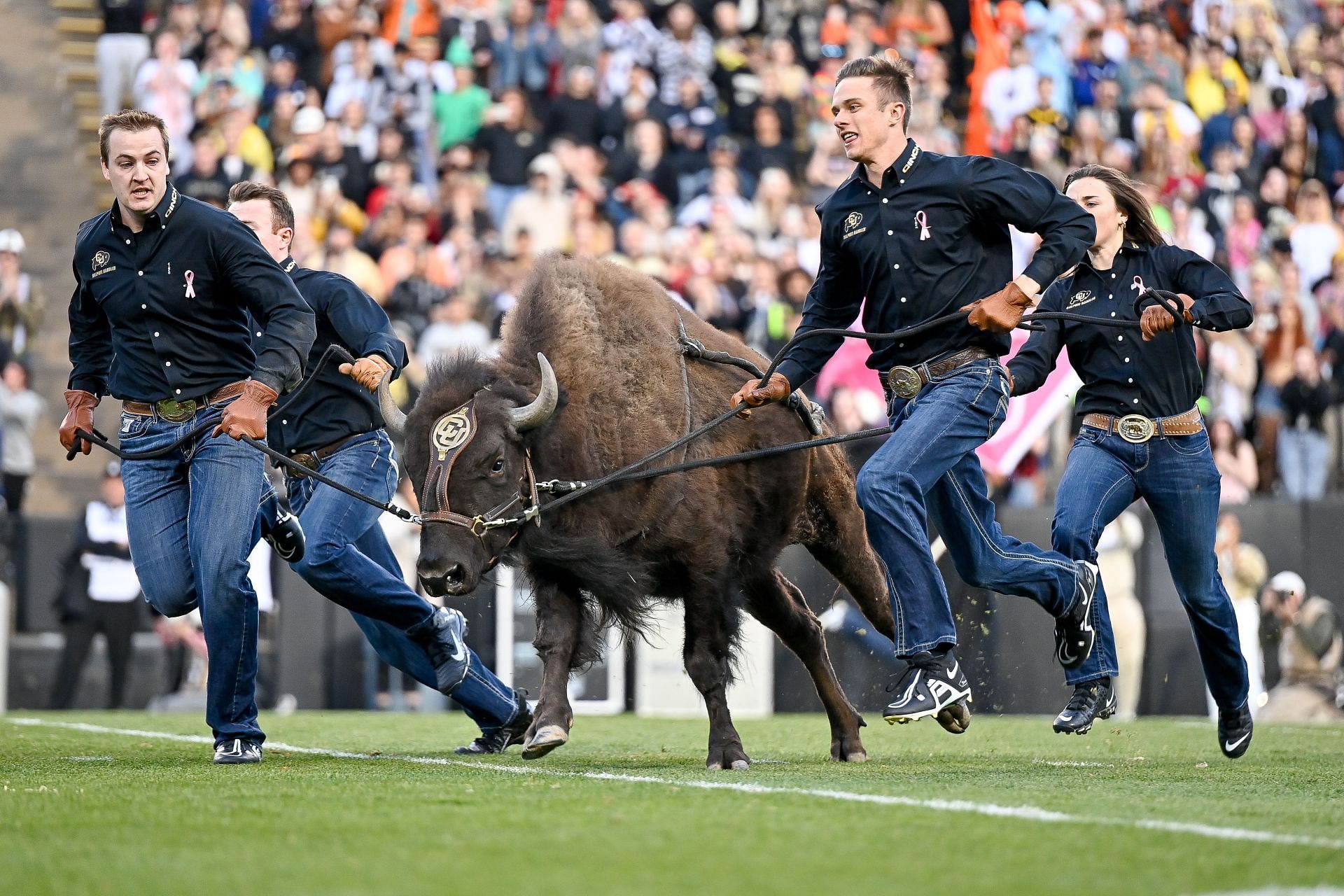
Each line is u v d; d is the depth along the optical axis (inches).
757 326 1325.0
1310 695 990.4
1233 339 1352.1
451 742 673.0
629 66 1519.4
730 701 1013.2
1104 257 562.6
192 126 1459.2
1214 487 551.5
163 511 523.8
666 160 1471.5
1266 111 1646.2
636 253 1370.6
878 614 637.3
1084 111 1560.0
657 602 577.0
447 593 488.1
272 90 1454.2
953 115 1657.2
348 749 627.8
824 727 823.1
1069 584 530.0
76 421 536.7
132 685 1033.5
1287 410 1364.4
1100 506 552.4
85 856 328.2
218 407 517.3
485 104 1459.2
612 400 529.7
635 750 643.5
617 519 525.0
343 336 561.6
